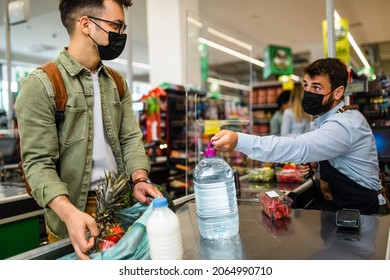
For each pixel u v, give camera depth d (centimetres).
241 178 268
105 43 138
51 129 128
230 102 418
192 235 122
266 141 147
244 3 760
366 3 751
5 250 228
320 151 156
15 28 791
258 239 117
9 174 334
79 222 101
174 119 386
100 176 145
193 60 553
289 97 526
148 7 573
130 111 170
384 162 235
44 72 131
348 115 172
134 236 100
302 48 1186
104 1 134
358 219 122
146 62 1280
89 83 142
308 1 754
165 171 372
